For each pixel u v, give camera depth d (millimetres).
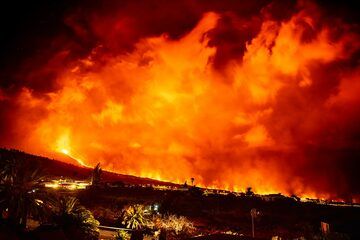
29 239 28703
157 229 60219
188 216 81000
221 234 17188
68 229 36625
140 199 91875
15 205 32219
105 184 111812
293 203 100375
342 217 86125
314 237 54875
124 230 54750
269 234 66375
